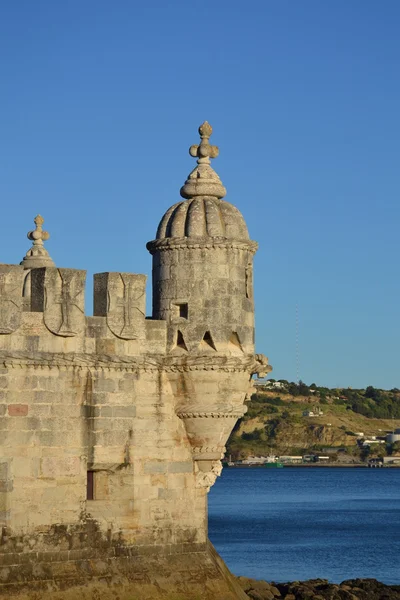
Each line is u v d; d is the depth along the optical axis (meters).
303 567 83.56
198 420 46.03
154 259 47.41
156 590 44.78
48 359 42.78
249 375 46.88
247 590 58.41
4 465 41.69
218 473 47.38
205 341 46.19
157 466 45.62
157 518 45.56
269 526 123.12
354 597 58.03
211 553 47.69
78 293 43.75
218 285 46.19
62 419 43.22
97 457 44.06
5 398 42.00
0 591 41.09
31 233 57.59
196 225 46.69
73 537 43.22
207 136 49.00
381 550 96.44
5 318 42.03
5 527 41.53
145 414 45.41
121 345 44.88
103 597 43.38
